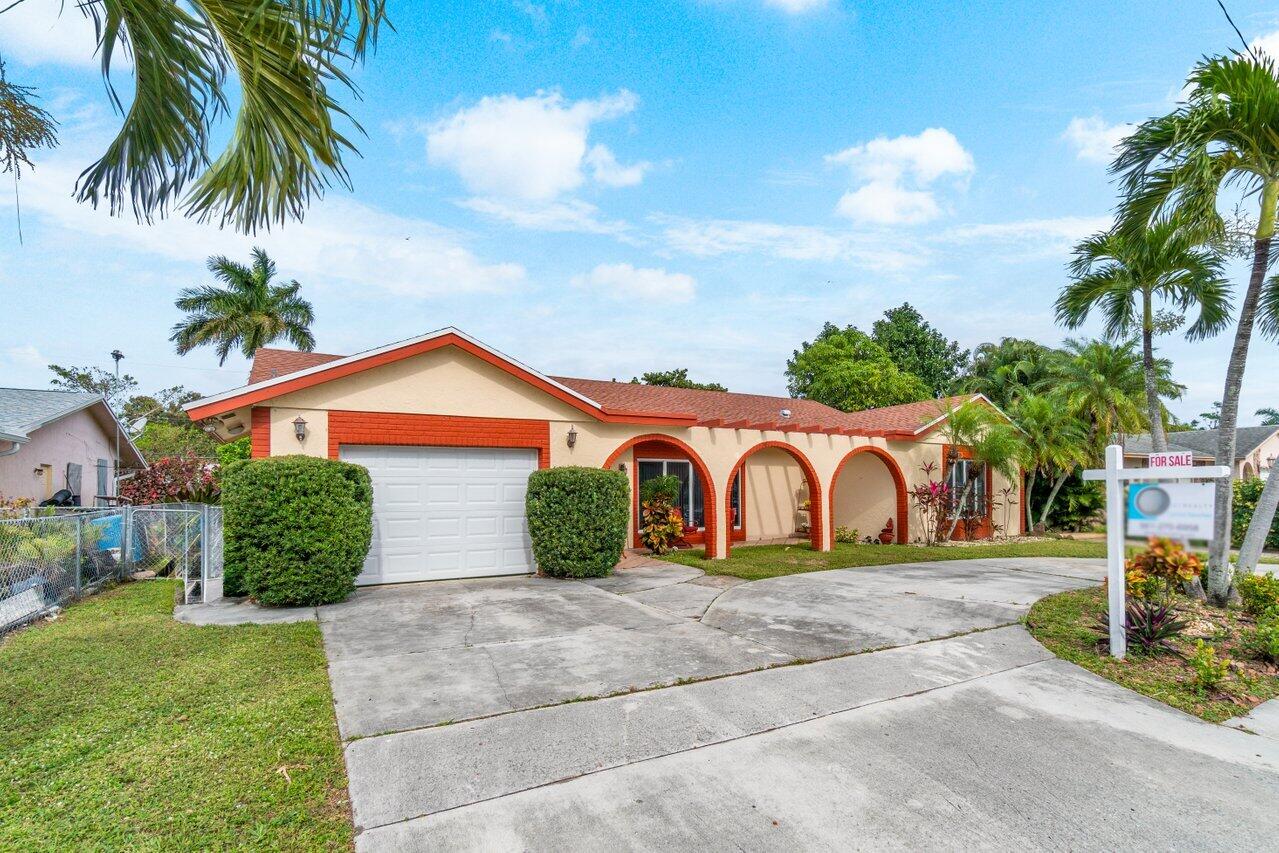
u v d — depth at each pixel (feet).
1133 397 67.87
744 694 16.61
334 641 20.89
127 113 11.85
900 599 29.04
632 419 39.06
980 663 19.76
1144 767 13.02
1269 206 25.23
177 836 9.90
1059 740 14.25
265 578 25.72
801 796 11.59
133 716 14.34
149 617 24.14
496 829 10.39
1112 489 20.81
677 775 12.28
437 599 27.91
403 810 10.84
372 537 31.22
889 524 55.72
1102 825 10.82
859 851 9.98
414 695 16.02
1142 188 26.63
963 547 51.75
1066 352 72.28
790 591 30.96
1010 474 55.36
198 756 12.51
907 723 15.03
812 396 119.34
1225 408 26.71
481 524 34.88
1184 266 28.81
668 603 27.84
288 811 10.67
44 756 12.42
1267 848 10.24
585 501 33.76
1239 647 20.94
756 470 57.93
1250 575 26.18
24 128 18.93
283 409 30.09
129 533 34.86
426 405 33.24
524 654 19.70
